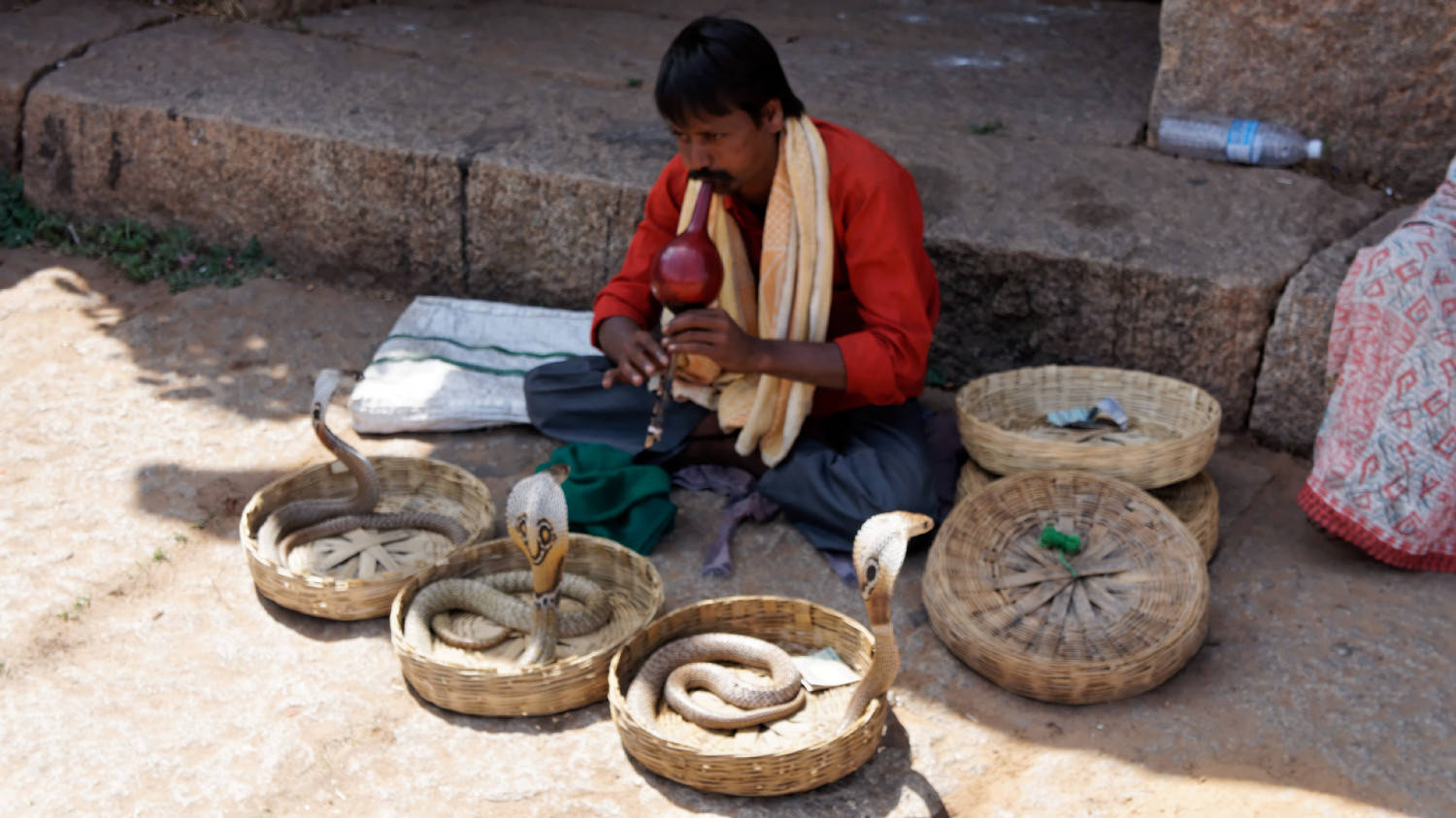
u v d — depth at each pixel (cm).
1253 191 411
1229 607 313
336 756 267
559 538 268
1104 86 501
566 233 446
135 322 455
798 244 320
